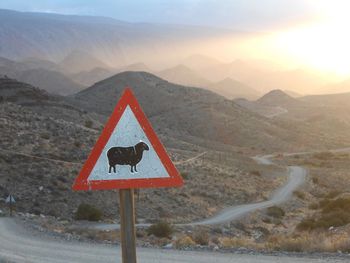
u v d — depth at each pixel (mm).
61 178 51312
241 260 13930
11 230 24547
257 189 80125
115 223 40406
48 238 21688
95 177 4922
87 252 17312
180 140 163375
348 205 43812
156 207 52062
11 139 60312
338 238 17250
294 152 171250
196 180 72438
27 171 50844
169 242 20047
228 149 163625
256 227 49781
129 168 4949
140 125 4996
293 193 81250
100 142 4957
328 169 119688
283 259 13719
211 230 41000
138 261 14672
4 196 44531
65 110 140375
